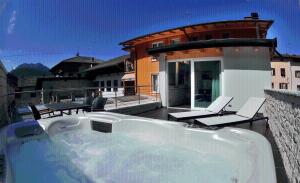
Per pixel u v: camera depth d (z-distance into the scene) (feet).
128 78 60.54
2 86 27.02
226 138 14.85
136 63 52.54
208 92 33.94
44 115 28.07
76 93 61.31
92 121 22.15
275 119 18.13
